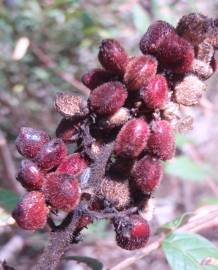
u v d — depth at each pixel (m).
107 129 0.10
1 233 0.25
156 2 0.23
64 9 0.31
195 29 0.09
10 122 0.33
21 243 0.25
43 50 0.34
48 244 0.10
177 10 0.27
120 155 0.09
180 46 0.09
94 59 0.35
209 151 0.34
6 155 0.28
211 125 0.34
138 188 0.09
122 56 0.10
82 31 0.30
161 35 0.09
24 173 0.09
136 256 0.12
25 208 0.09
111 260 0.26
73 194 0.09
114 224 0.10
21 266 0.25
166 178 0.33
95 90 0.09
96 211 0.10
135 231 0.09
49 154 0.09
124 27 0.33
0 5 0.32
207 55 0.10
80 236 0.10
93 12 0.31
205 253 0.12
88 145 0.10
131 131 0.09
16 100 0.34
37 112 0.34
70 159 0.10
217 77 0.36
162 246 0.12
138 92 0.09
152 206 0.10
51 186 0.09
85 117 0.10
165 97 0.09
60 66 0.33
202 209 0.13
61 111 0.10
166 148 0.09
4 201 0.13
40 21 0.33
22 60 0.32
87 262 0.12
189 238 0.12
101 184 0.10
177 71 0.09
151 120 0.09
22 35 0.32
